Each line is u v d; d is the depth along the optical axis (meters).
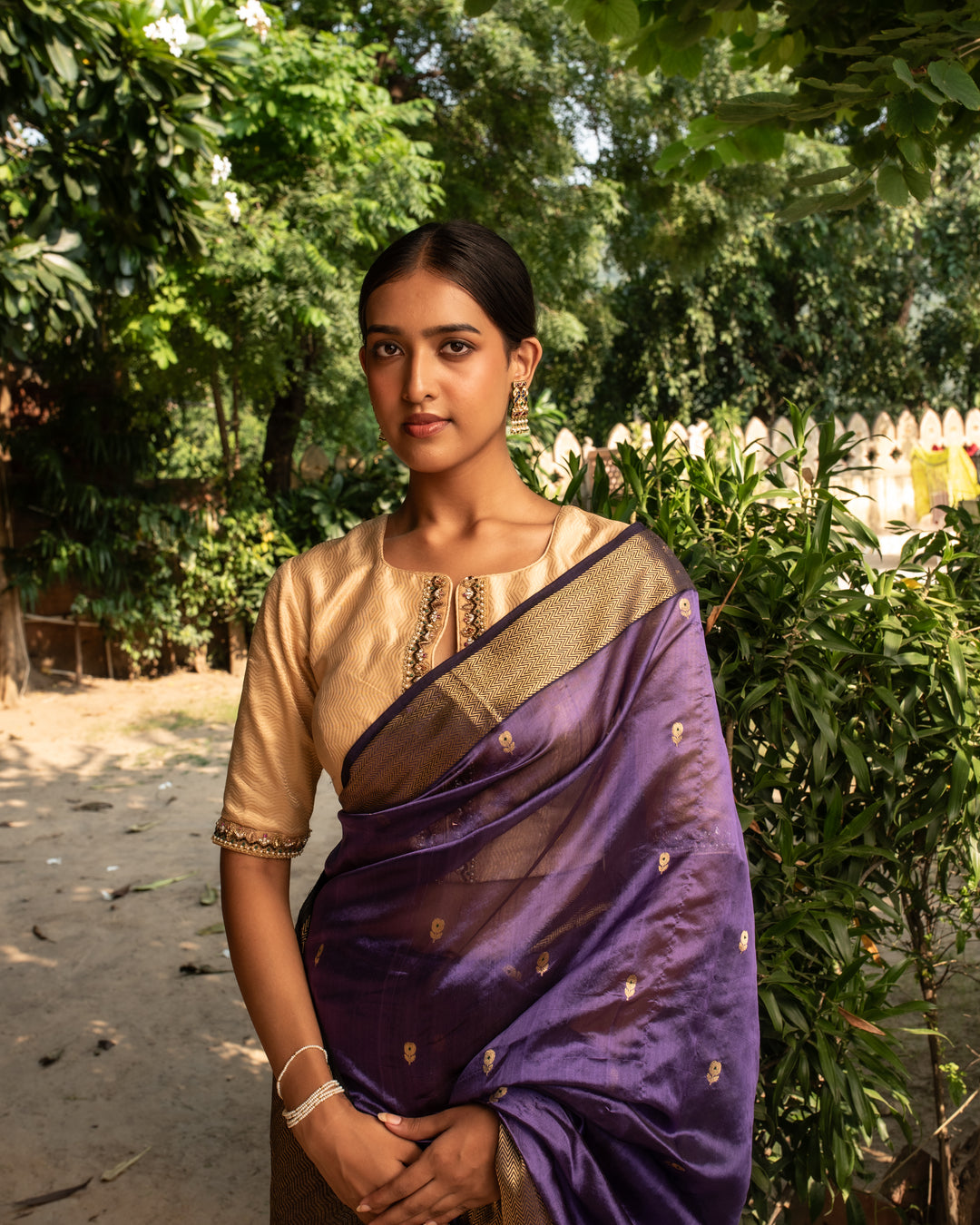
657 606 1.22
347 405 8.93
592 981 1.15
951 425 9.99
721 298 15.64
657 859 1.19
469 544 1.28
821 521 1.72
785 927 1.71
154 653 8.15
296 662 1.33
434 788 1.18
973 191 16.08
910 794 1.88
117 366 7.93
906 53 1.75
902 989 3.20
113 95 4.23
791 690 1.70
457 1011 1.17
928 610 1.83
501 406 1.28
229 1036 3.35
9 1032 3.37
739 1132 1.23
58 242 4.51
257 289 7.45
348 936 1.24
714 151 2.62
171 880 4.48
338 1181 1.16
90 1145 2.81
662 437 2.03
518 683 1.18
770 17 3.01
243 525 8.19
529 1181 1.08
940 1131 2.23
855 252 15.50
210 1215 2.54
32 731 6.87
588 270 11.50
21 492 7.71
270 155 8.04
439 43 10.36
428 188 8.76
